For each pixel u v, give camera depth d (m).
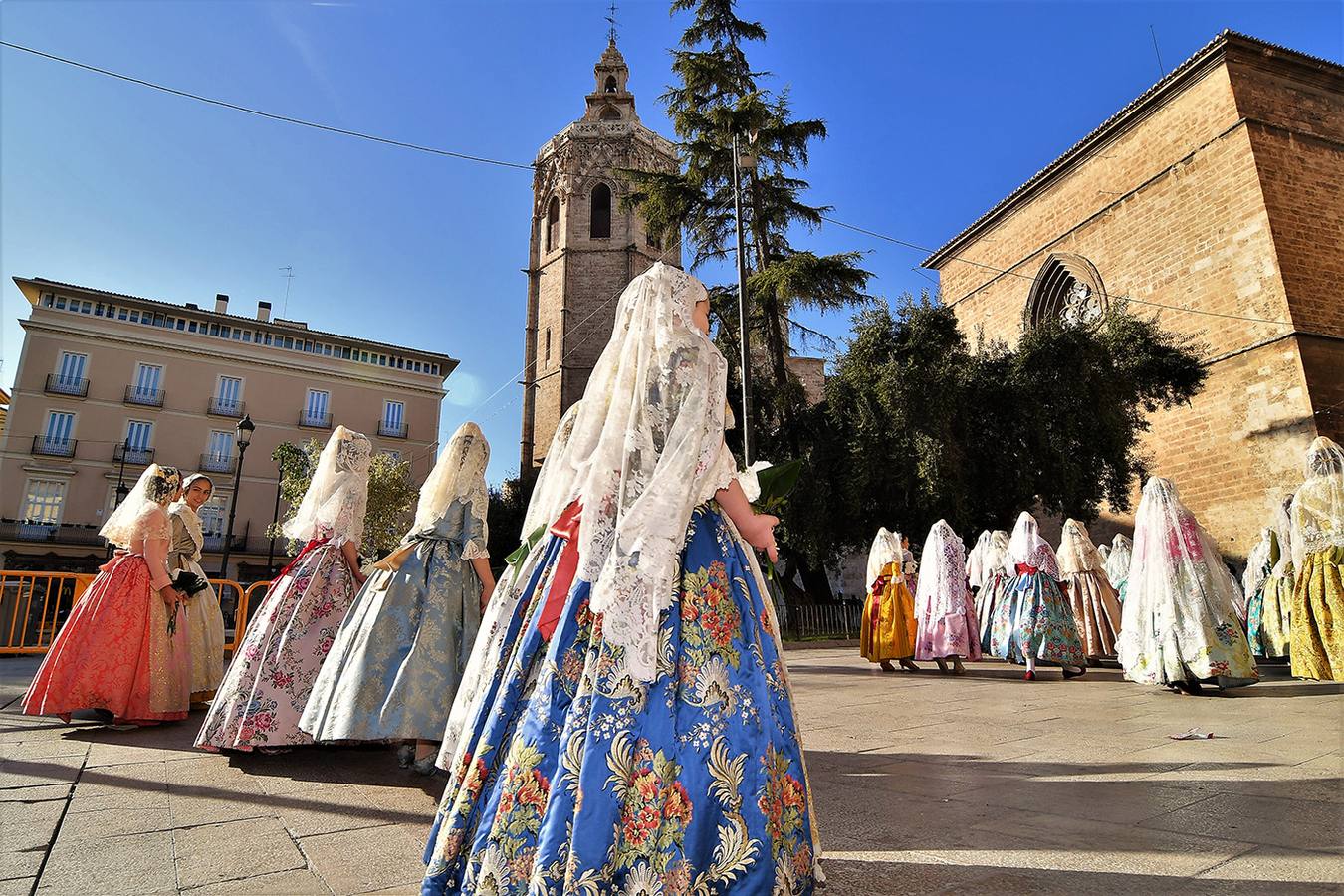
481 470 4.00
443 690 3.56
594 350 40.56
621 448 1.81
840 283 21.03
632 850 1.50
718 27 23.53
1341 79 22.22
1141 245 23.67
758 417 22.05
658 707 1.62
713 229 23.69
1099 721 5.01
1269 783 3.10
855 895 1.95
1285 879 2.00
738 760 1.60
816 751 4.16
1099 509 25.62
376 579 3.79
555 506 2.00
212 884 2.14
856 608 20.72
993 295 29.94
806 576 23.06
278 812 2.93
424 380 44.88
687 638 1.70
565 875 1.45
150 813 2.89
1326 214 20.80
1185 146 22.48
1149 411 21.98
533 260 44.97
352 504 4.47
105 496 36.88
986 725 4.95
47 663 4.74
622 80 47.75
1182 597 6.32
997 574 10.97
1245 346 20.41
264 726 3.88
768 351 25.41
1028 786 3.17
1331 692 6.14
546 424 40.97
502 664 1.91
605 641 1.59
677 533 1.67
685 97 23.36
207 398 39.56
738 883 1.50
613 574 1.63
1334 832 2.40
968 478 19.86
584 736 1.56
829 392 20.62
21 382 36.19
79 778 3.50
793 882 1.58
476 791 1.69
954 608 8.98
